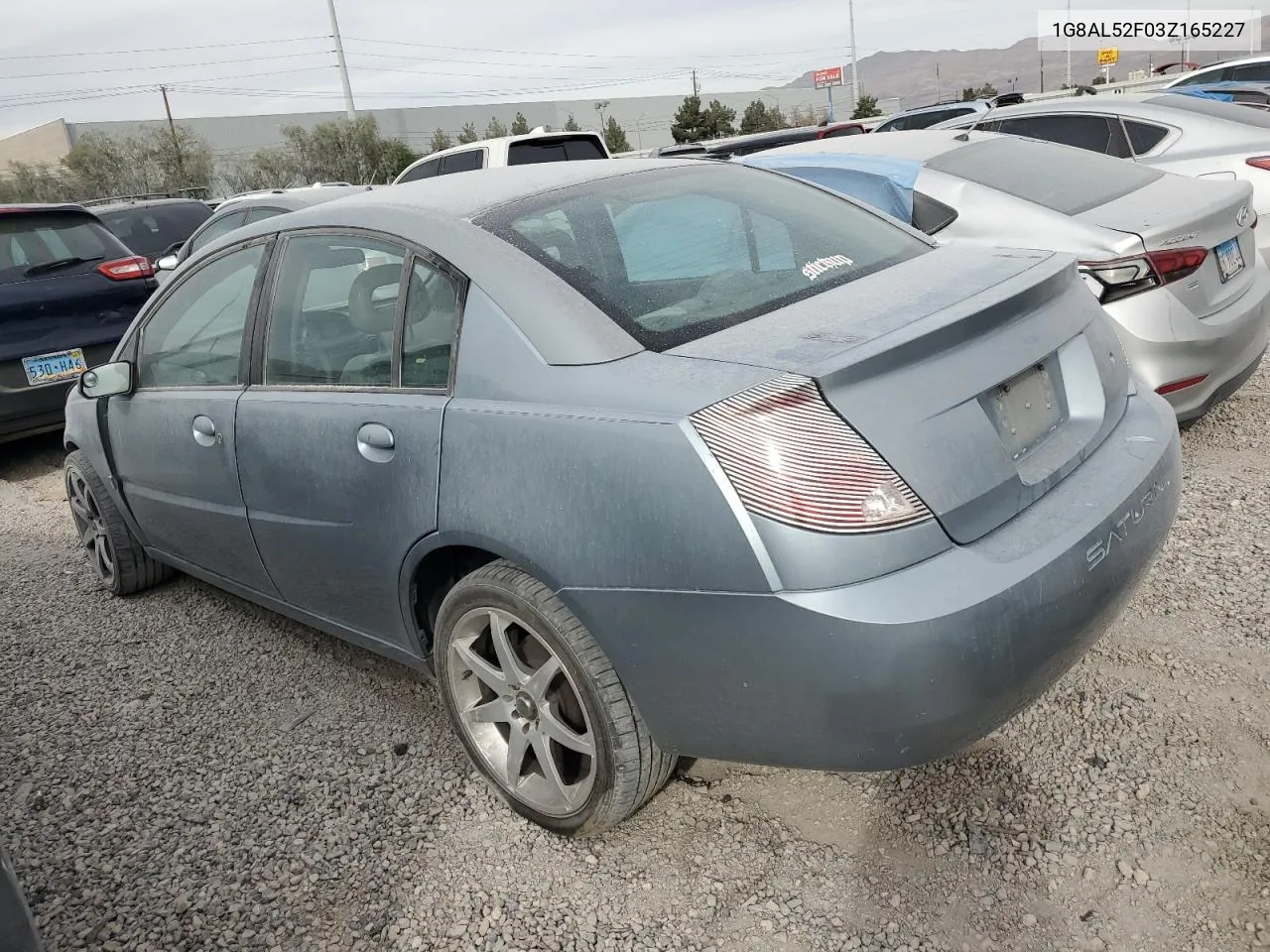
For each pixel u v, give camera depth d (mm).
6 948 1518
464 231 2539
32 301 6285
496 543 2268
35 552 5121
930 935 2088
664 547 1964
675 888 2305
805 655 1858
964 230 4559
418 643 2771
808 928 2143
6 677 3756
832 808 2488
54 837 2768
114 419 3850
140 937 2354
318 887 2453
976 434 2006
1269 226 5785
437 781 2803
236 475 3150
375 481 2598
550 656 2350
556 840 2510
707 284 2463
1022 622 1907
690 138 66438
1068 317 2396
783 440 1864
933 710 1863
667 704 2117
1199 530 3691
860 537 1833
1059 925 2072
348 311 2777
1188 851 2209
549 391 2193
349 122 51812
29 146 73500
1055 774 2496
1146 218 4070
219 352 3299
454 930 2264
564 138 10383
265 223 3244
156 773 3021
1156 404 2607
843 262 2678
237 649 3770
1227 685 2756
